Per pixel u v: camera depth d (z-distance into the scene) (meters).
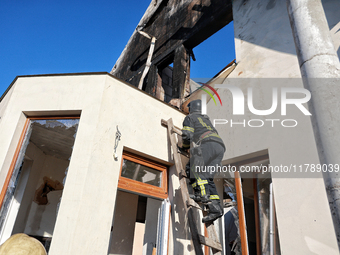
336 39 2.84
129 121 3.05
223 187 3.58
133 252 4.94
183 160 3.51
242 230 2.97
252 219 3.53
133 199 5.44
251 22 4.04
